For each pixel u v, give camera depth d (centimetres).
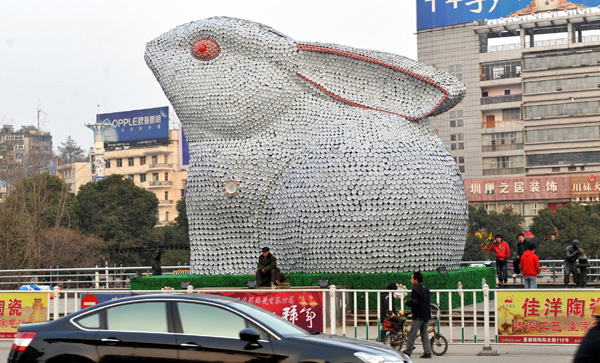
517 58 9656
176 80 3139
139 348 1246
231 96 3062
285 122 3033
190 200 3114
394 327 1891
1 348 2027
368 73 3055
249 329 1227
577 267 3116
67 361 1252
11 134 14912
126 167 11650
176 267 4022
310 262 2878
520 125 9731
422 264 2831
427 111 2975
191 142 3152
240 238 3036
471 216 8531
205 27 3122
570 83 9488
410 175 2844
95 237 7088
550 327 1842
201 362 1230
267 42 3067
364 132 2920
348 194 2836
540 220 8019
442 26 9788
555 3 9306
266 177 3009
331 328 1953
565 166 9512
